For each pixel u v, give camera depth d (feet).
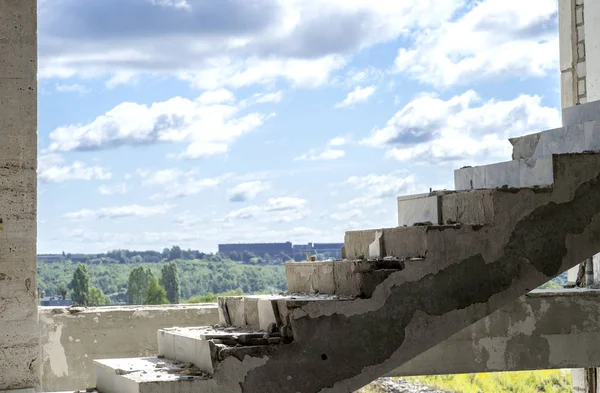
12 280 18.85
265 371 14.33
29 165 19.07
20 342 18.83
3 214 18.81
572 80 27.20
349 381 14.74
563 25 27.63
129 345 23.47
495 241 15.57
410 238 15.79
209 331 16.40
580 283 25.18
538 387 42.93
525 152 19.61
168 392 13.74
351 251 17.95
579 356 23.12
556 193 15.85
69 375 22.93
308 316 14.61
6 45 18.98
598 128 16.85
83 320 23.15
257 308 16.15
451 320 15.31
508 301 15.60
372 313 14.92
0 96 18.90
